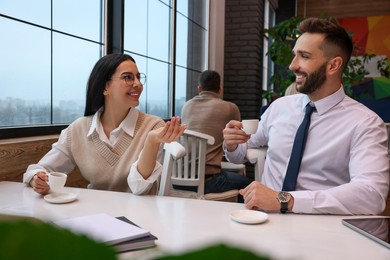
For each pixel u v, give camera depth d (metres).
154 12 3.53
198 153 2.48
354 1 7.00
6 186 1.42
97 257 0.16
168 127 1.29
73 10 2.37
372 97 7.00
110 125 1.58
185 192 2.37
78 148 1.57
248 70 5.31
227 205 1.17
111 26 2.81
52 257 0.16
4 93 1.85
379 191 1.12
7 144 1.59
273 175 1.59
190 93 4.58
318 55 1.39
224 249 0.16
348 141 1.37
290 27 4.52
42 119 2.12
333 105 1.43
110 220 0.88
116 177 1.50
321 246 0.81
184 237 0.86
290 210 1.07
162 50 3.76
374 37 6.94
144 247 0.77
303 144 1.45
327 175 1.42
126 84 1.52
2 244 0.15
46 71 2.14
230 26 5.34
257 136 1.81
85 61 2.52
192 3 4.54
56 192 1.28
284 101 1.67
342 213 1.07
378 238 0.84
